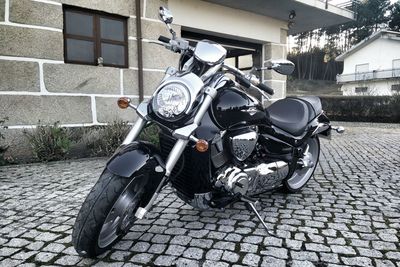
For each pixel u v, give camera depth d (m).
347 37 58.44
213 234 2.66
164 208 3.23
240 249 2.41
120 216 2.24
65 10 5.71
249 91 2.88
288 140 3.13
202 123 2.45
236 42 8.88
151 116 2.31
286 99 3.77
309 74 59.56
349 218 3.00
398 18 51.50
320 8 8.43
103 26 6.17
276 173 3.00
